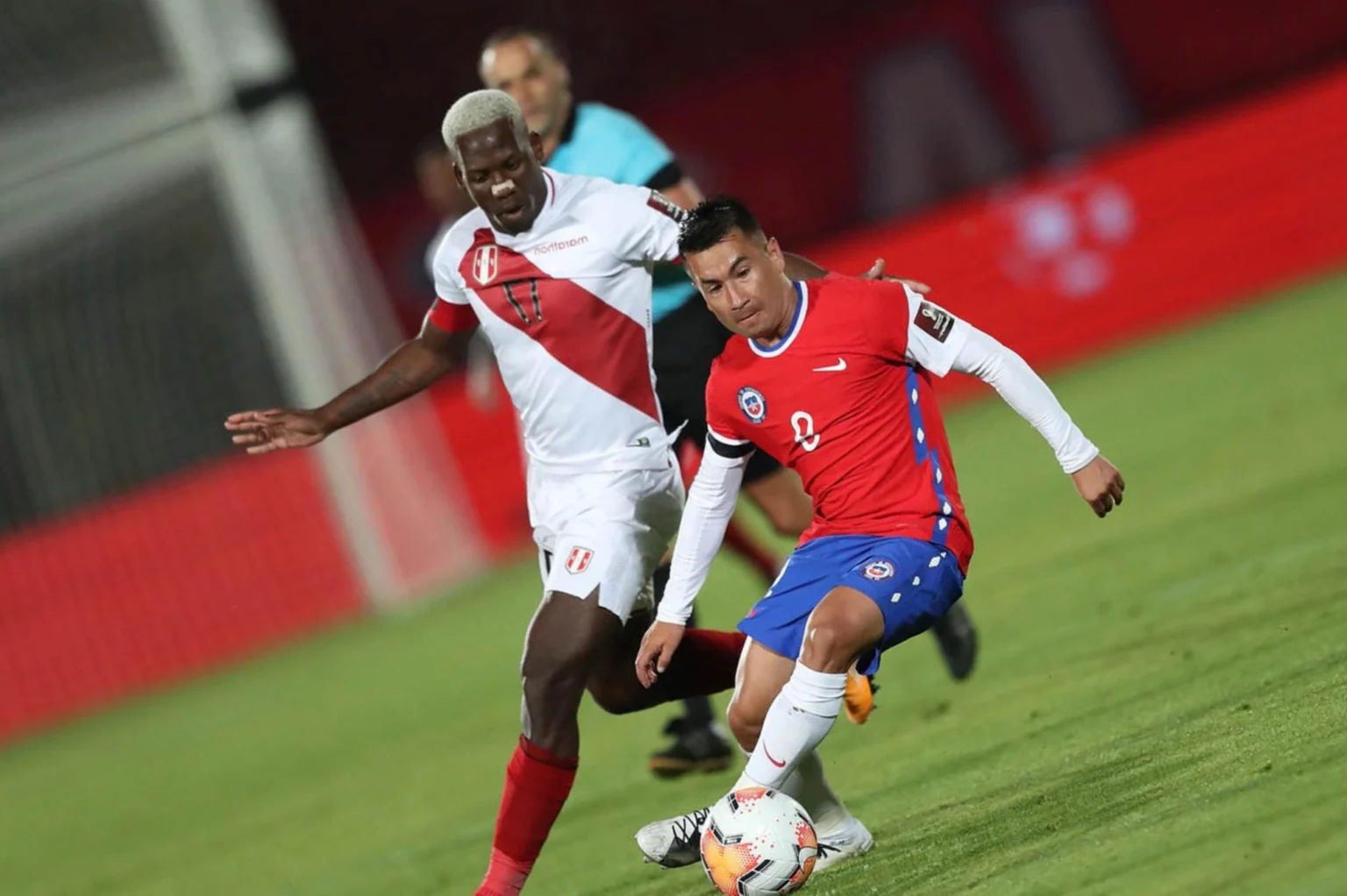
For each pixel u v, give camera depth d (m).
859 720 14.77
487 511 53.22
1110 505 14.11
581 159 20.45
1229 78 64.44
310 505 51.38
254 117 48.38
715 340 20.62
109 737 42.75
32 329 51.00
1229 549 24.69
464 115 14.63
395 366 16.08
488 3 66.75
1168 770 13.98
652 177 20.44
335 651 44.97
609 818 20.19
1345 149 56.22
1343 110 56.41
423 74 66.00
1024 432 46.75
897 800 16.72
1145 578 24.62
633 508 15.36
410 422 51.91
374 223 64.88
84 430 51.78
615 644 15.78
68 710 50.75
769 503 21.33
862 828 14.91
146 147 48.66
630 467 15.42
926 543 13.91
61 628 51.09
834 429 14.03
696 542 14.73
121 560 51.44
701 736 19.89
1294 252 56.44
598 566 15.01
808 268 14.76
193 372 51.59
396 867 20.61
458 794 24.34
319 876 21.34
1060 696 19.02
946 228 57.44
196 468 52.19
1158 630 20.75
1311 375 39.66
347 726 33.34
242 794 29.53
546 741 14.80
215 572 51.47
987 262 57.12
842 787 18.22
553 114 20.45
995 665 22.23
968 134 65.31
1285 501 27.23
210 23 47.94
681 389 20.67
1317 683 15.14
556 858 18.70
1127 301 56.69
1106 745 15.83
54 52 48.03
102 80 48.25
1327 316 48.34
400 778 26.94
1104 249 56.78
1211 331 53.03
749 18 66.50
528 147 14.92
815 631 13.39
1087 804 13.81
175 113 48.25
